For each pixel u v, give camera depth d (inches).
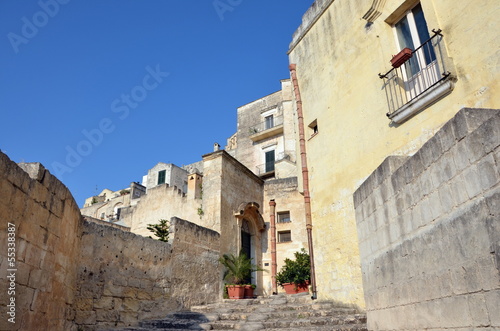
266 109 1350.9
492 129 129.7
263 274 701.3
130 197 1561.3
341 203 426.9
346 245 410.0
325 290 436.1
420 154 181.2
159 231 548.4
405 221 194.9
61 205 265.7
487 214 130.1
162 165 1648.6
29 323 213.0
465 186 143.9
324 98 484.4
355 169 409.7
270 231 731.4
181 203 753.0
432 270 166.4
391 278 209.6
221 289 562.3
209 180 652.1
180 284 477.1
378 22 394.6
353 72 431.8
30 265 214.4
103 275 365.1
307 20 539.2
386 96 372.2
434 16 322.0
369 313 244.1
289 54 584.7
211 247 564.4
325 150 469.1
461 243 145.2
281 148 1248.2
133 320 390.9
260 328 339.0
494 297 125.0
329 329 305.1
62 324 287.6
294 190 757.3
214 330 354.3
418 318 177.5
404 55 341.1
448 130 157.0
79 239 336.8
